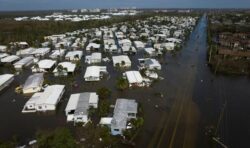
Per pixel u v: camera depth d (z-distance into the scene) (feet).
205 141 139.85
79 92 214.90
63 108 184.55
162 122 161.38
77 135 146.10
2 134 149.59
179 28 641.40
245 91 219.20
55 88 209.46
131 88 224.74
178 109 181.37
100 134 144.25
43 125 158.92
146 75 256.52
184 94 211.00
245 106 187.01
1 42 452.35
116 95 207.21
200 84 237.25
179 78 255.50
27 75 269.85
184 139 141.79
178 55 364.58
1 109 185.16
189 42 474.08
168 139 141.79
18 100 201.77
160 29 615.16
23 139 143.74
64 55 360.07
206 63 316.40
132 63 316.81
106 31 576.61
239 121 163.22
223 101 196.44
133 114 163.12
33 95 198.80
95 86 230.27
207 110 179.93
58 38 482.28
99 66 283.79
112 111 175.32
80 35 525.75
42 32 545.85
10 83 242.58
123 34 541.34
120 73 271.69
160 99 199.41
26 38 474.49
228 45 383.86
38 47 417.28
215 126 156.46
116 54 367.25
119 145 136.26
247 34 455.63
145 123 159.84
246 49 359.25
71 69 267.18
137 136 144.97
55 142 120.57
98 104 186.09
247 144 137.18
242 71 273.75
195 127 155.43
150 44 445.78
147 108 182.91
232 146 135.13
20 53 359.46
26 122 164.04
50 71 279.90
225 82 243.81
